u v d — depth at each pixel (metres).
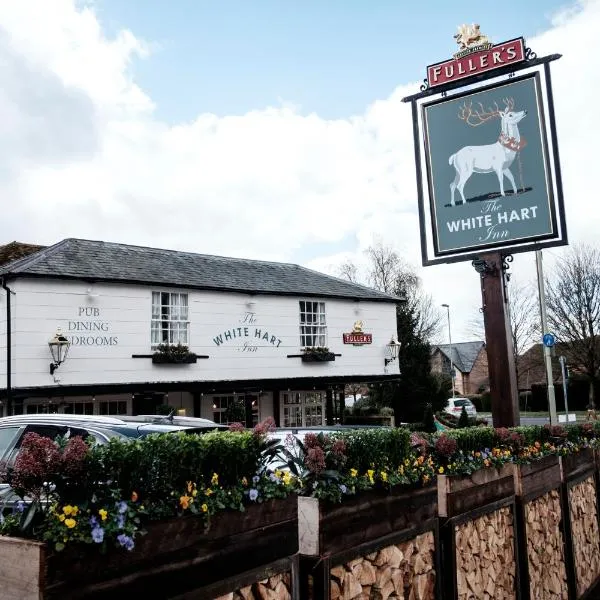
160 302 15.93
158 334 15.84
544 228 7.04
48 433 5.11
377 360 20.62
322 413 20.62
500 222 7.30
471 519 4.46
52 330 13.82
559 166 7.00
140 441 2.63
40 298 13.71
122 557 2.37
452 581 4.14
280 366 18.12
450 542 4.18
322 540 3.23
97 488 2.40
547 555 5.67
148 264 16.66
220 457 2.90
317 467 3.32
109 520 2.33
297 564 3.18
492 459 4.94
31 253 17.98
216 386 16.77
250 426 17.88
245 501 2.97
